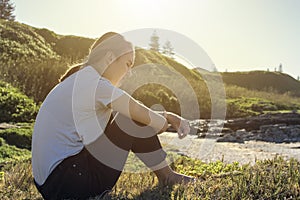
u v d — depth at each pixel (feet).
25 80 47.47
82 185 9.28
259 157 22.27
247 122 44.93
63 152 9.28
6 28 88.07
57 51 92.94
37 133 9.63
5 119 35.14
